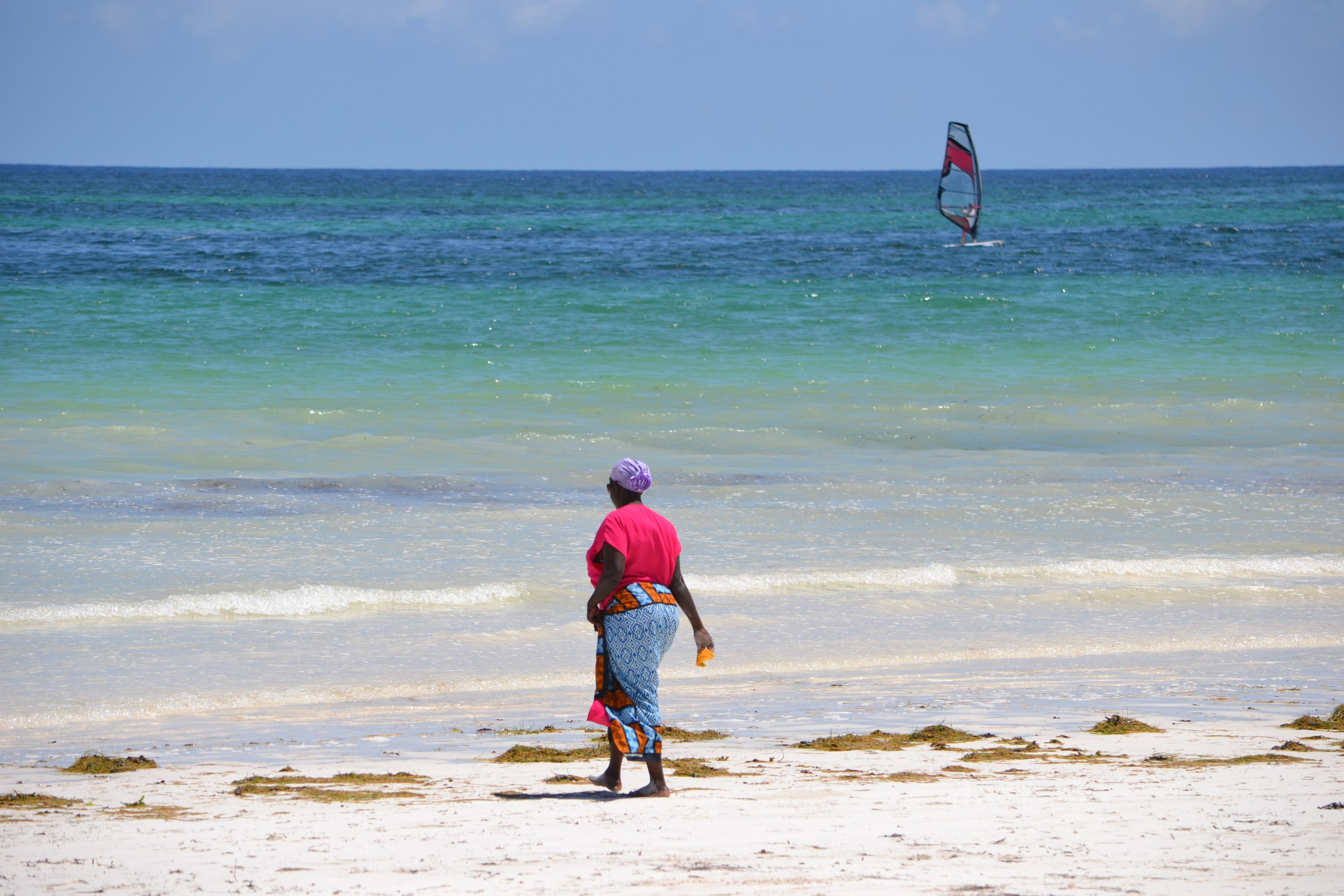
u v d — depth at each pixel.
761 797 19.80
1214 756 23.14
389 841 16.97
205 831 17.66
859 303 129.62
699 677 31.78
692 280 154.00
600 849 16.41
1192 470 60.94
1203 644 35.94
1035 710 27.97
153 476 56.16
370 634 34.97
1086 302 132.12
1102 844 16.31
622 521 20.06
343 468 58.72
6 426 65.94
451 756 23.73
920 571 42.34
